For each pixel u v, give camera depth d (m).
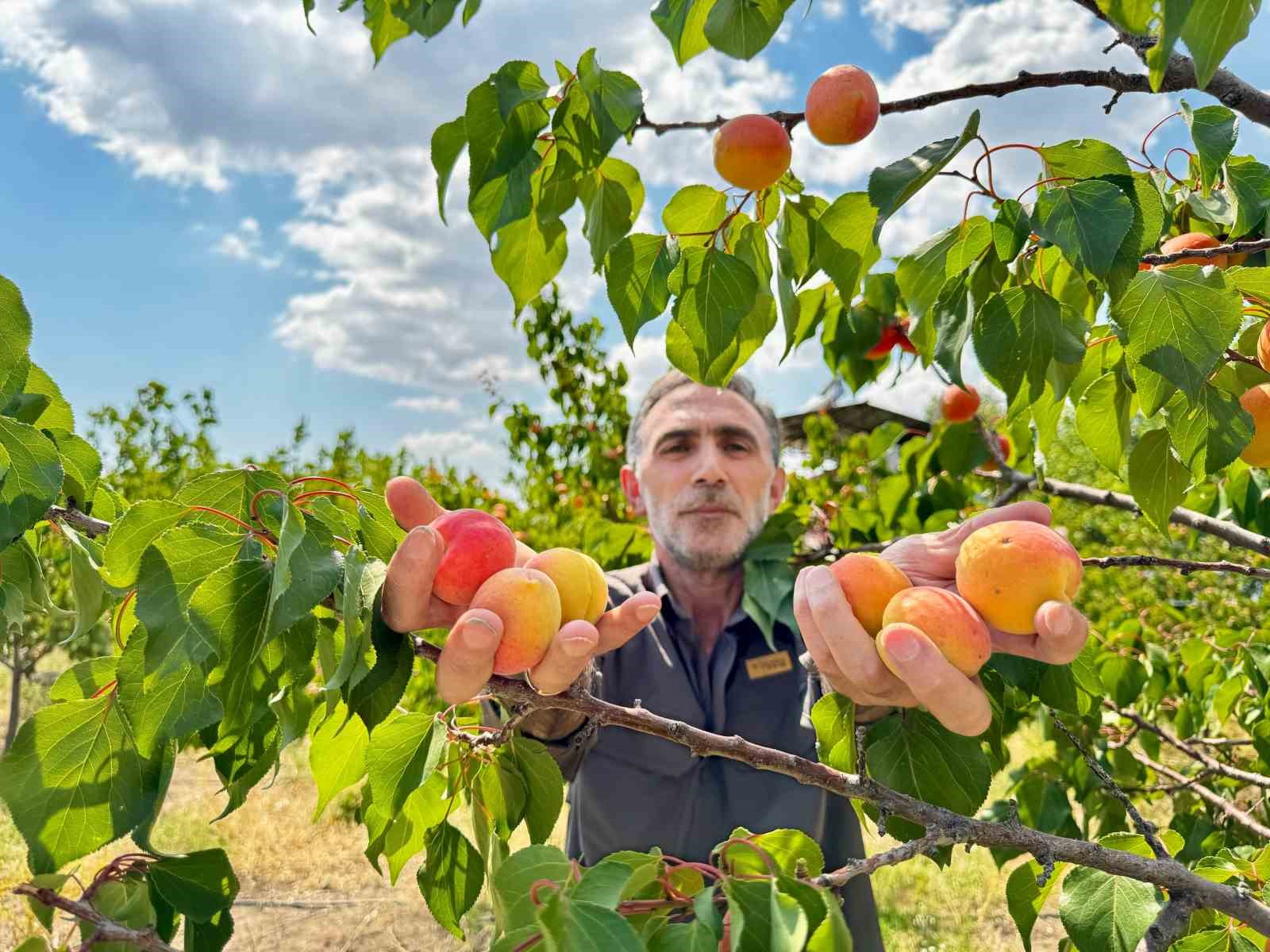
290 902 1.89
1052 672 0.63
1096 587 2.47
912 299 0.64
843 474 2.00
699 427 1.11
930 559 0.56
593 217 0.62
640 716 0.48
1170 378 0.52
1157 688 1.39
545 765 0.60
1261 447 0.64
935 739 0.55
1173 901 0.49
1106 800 1.29
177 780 2.77
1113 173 0.53
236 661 0.44
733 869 0.42
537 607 0.44
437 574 0.47
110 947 0.46
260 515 0.47
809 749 0.96
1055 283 0.66
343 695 0.47
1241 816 1.04
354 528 0.50
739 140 0.59
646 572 1.19
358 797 2.48
